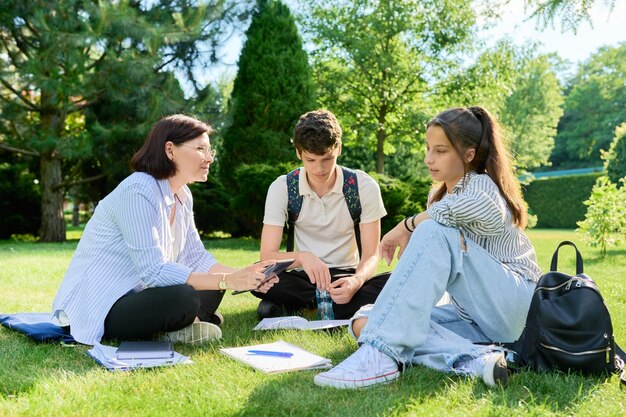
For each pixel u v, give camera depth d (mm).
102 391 1842
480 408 1662
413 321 1953
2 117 11023
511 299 2080
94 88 10438
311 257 2850
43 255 7547
